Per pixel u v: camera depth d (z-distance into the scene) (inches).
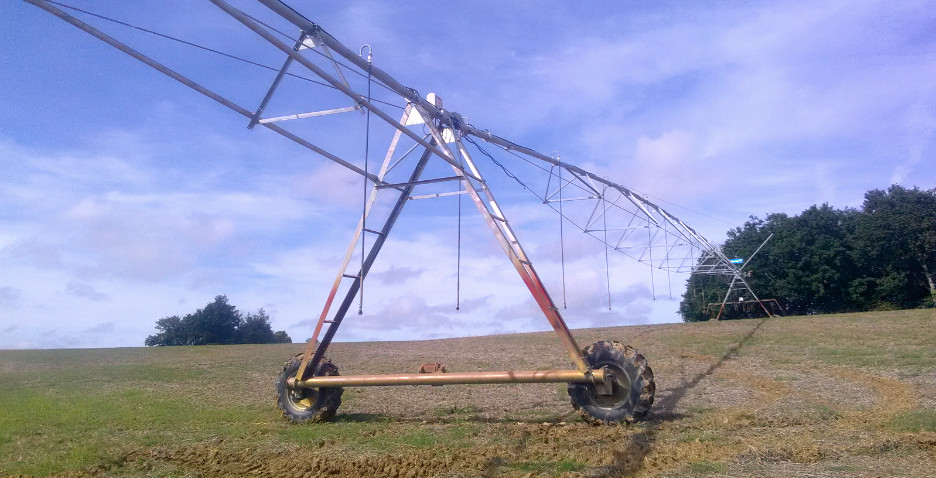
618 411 384.8
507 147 542.3
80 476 325.4
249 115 337.1
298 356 476.7
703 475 273.1
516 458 315.6
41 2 251.3
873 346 734.5
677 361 737.0
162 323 2682.1
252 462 336.8
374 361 911.7
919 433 340.2
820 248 1814.7
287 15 316.2
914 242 1728.6
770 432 360.8
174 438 408.5
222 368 883.4
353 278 455.2
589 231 708.7
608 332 1128.8
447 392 581.3
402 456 329.4
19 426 467.5
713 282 1907.0
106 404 576.4
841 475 267.0
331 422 451.5
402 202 470.9
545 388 581.6
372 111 349.7
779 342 834.2
